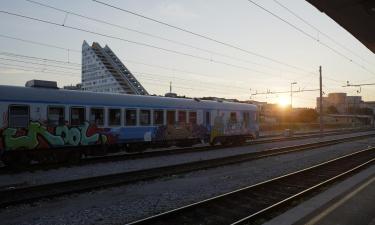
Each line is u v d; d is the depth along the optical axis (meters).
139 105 21.36
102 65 105.44
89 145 18.83
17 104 16.08
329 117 113.00
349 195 10.86
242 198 10.91
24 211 9.34
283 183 13.33
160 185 12.79
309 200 10.18
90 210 9.45
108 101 19.75
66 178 13.85
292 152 24.56
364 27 11.05
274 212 9.33
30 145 16.47
